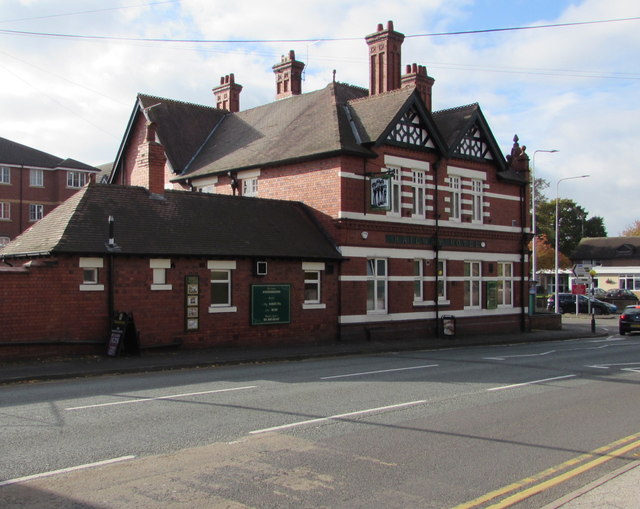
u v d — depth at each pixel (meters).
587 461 7.61
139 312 18.20
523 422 9.68
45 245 17.47
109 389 12.46
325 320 22.86
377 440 8.42
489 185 29.25
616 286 73.75
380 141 23.73
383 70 27.84
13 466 7.06
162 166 21.11
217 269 20.00
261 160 25.86
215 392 12.05
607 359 18.91
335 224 23.34
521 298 31.00
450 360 18.47
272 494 6.25
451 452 7.90
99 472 6.88
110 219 17.80
